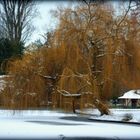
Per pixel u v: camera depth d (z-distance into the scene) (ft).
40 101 153.89
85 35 149.48
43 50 153.48
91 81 147.95
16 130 117.08
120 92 153.58
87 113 150.71
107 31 150.51
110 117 149.18
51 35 152.76
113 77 149.18
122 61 148.25
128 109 226.79
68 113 153.38
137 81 148.56
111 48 148.87
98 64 151.33
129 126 129.90
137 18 151.02
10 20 283.18
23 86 154.20
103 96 151.23
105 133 110.52
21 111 156.76
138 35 150.10
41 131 114.62
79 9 150.92
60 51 149.48
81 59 148.66
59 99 149.89
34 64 154.40
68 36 149.48
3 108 158.40
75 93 148.46
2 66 158.92
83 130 116.57
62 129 119.96
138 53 148.46
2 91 157.07
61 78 148.36
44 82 153.58
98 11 150.71
